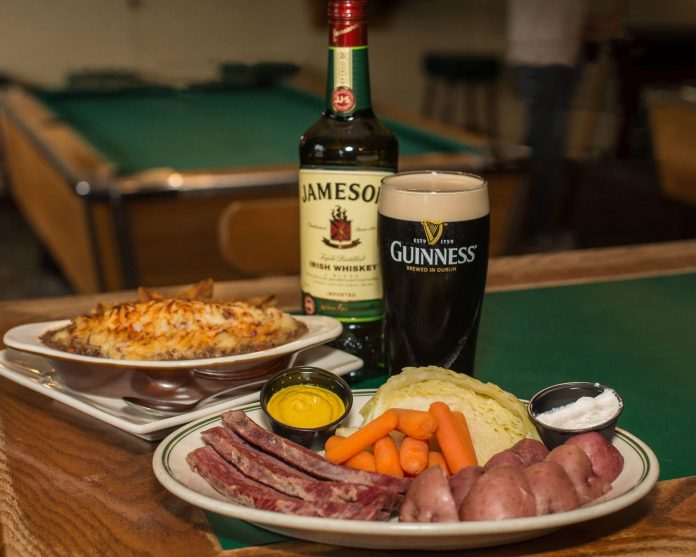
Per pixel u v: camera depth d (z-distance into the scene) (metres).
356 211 0.98
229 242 1.75
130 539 0.71
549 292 1.32
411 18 7.19
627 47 6.17
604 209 5.28
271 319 0.93
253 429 0.76
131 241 2.33
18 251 4.78
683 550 0.69
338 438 0.78
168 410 0.87
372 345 1.04
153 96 4.79
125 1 6.33
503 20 7.16
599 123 6.39
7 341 0.92
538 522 0.64
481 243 0.88
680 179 3.54
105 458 0.85
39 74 6.27
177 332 0.89
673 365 1.07
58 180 2.69
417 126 3.04
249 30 6.71
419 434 0.74
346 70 0.96
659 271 1.42
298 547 0.70
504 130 7.01
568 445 0.72
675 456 0.84
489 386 0.81
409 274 0.88
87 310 1.26
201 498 0.68
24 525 0.73
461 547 0.68
